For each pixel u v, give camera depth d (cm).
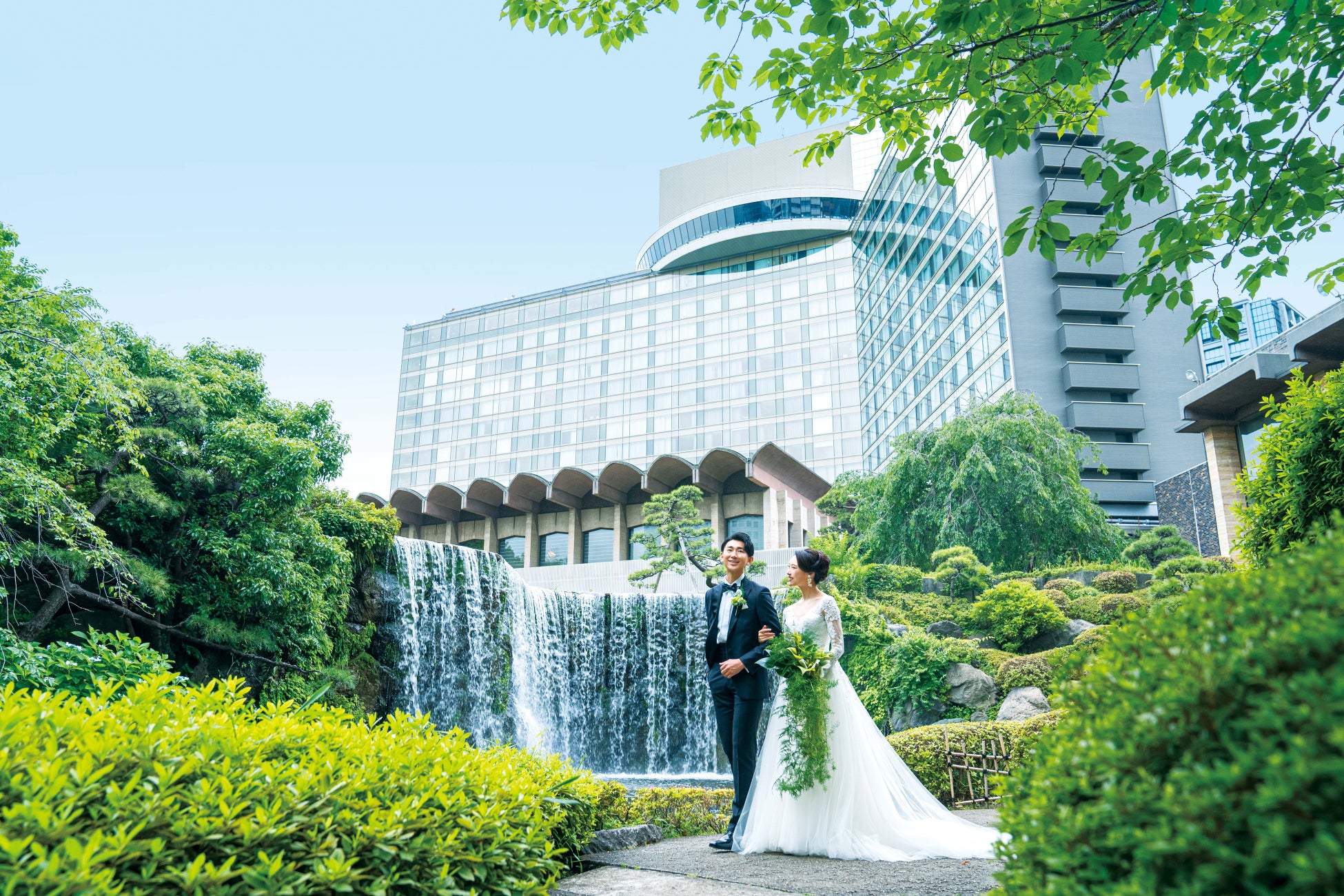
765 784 562
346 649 1762
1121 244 4594
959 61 593
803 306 8262
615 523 4262
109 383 1101
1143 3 527
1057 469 3130
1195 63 595
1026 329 4397
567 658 2483
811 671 542
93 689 705
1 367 988
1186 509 3481
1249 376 2197
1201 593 206
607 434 8756
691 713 2367
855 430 7594
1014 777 232
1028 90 614
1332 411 517
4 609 1166
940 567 2755
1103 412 4238
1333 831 129
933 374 5419
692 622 2453
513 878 318
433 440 9750
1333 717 133
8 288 1103
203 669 1416
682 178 9662
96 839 207
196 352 1680
